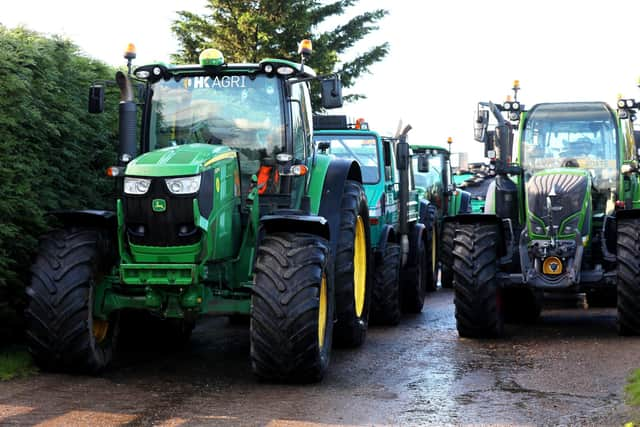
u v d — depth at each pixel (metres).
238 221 7.74
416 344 9.50
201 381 7.31
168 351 8.73
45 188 8.38
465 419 6.23
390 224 11.67
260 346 7.00
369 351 9.02
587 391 7.09
